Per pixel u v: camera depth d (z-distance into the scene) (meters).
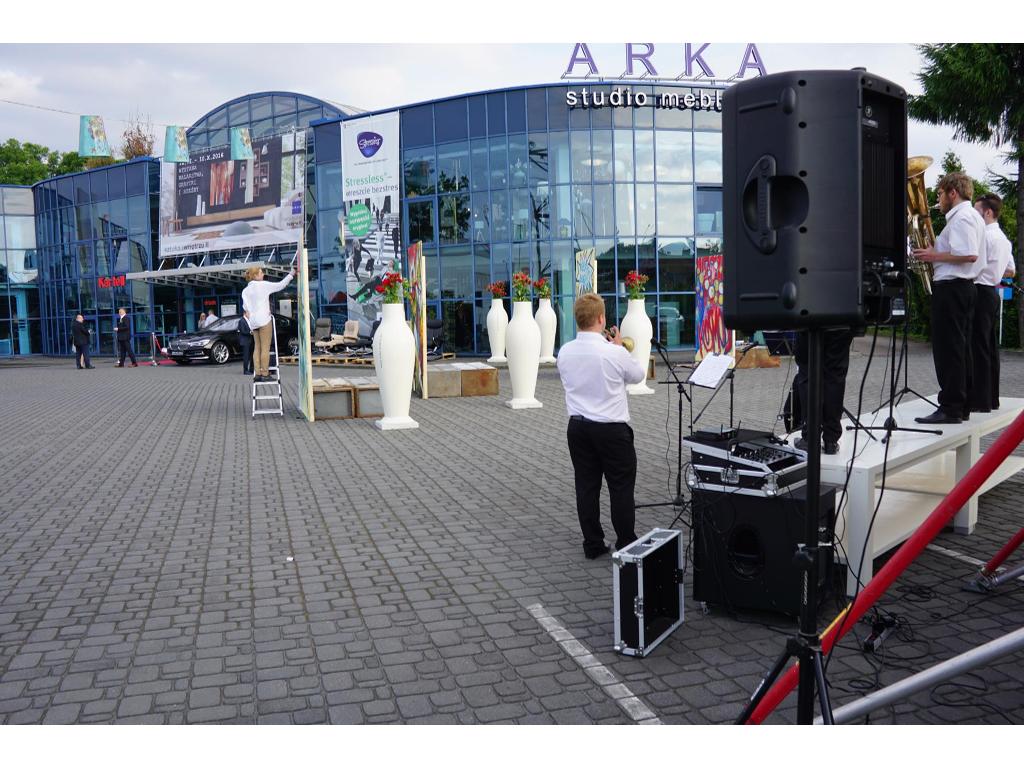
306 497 7.20
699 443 4.44
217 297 34.69
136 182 35.59
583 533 5.30
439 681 3.61
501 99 26.56
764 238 2.71
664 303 26.58
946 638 3.99
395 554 5.48
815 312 2.67
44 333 40.72
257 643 4.04
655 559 4.06
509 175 26.67
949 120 26.81
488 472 8.12
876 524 5.13
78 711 3.38
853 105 2.67
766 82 2.73
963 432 5.45
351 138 29.31
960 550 5.38
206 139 34.38
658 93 26.05
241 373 22.69
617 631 3.85
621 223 26.27
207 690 3.55
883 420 6.05
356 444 10.02
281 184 31.72
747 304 2.80
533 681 3.60
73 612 4.49
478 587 4.80
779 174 2.68
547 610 4.43
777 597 4.16
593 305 5.09
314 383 13.09
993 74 25.17
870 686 3.52
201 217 34.06
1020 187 25.67
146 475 8.29
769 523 4.15
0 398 16.81
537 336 13.27
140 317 36.00
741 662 3.77
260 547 5.68
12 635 4.18
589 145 26.09
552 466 8.37
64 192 38.50
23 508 6.94
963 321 5.62
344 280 30.27
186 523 6.36
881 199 2.86
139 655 3.92
